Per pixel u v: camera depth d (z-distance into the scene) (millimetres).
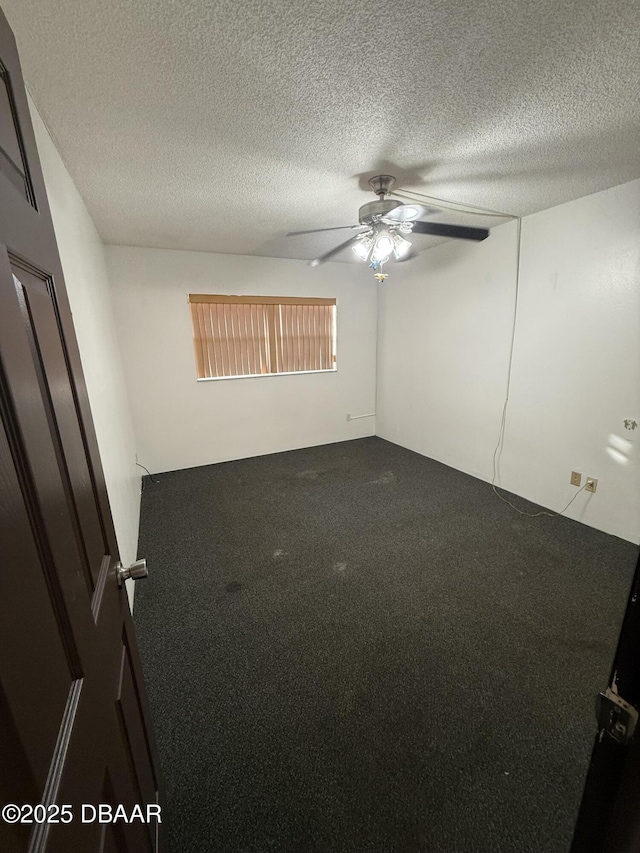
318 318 4301
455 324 3498
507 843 999
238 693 1446
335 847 1000
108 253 3223
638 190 2105
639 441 2281
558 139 1632
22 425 450
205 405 3898
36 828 350
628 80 1245
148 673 1542
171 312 3549
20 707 360
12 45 597
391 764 1189
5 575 372
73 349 747
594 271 2371
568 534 2516
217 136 1546
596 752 464
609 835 434
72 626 521
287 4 941
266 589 2049
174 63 1128
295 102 1337
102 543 798
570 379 2602
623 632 425
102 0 903
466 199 2363
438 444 3941
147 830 779
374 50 1101
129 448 2965
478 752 1219
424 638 1693
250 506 3039
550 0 945
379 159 1776
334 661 1584
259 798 1108
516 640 1669
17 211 532
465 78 1226
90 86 1213
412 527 2664
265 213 2477
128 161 1721
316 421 4562
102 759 563
